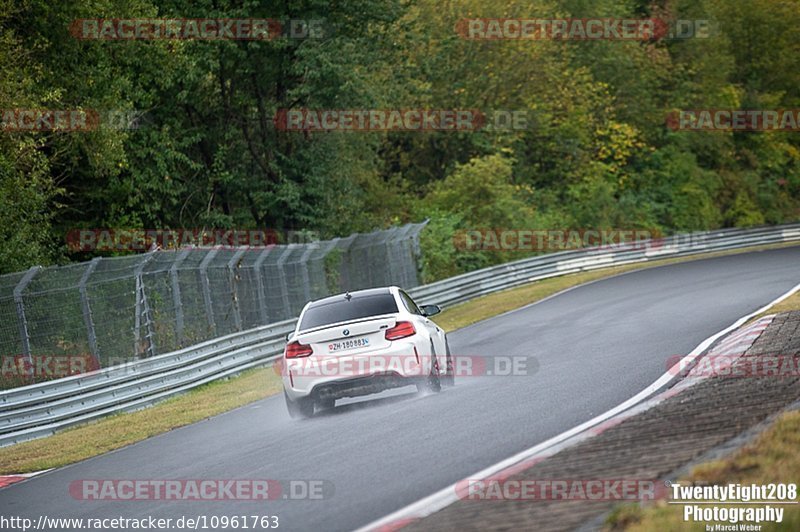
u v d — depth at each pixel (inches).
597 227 3422.7
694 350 990.4
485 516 435.2
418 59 3331.7
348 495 529.7
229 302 1588.3
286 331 1679.4
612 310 1604.3
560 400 767.7
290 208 2471.7
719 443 506.9
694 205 3782.0
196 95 2354.8
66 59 1854.1
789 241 3595.0
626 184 3826.3
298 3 2390.5
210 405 1163.3
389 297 922.1
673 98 4084.6
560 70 3676.2
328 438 730.8
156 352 1373.0
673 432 561.3
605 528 384.8
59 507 628.7
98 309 1293.1
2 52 1625.2
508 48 3459.6
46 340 1202.0
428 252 2659.9
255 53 2393.0
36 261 1595.7
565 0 3855.8
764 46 4352.9
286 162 2511.1
